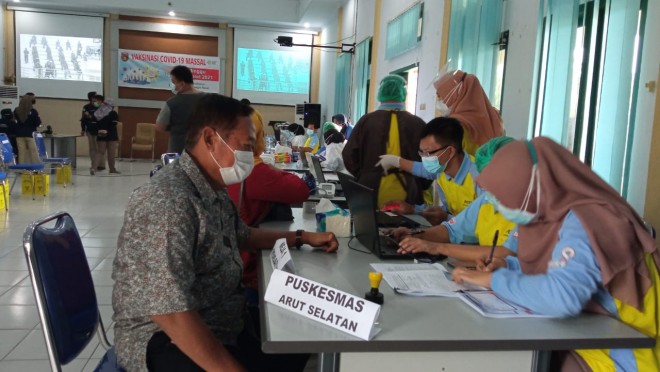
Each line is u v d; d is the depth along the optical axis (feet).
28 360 7.43
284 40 31.78
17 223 15.99
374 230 5.57
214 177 4.44
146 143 38.37
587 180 4.04
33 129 26.73
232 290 4.64
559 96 9.39
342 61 31.91
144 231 3.68
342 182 6.83
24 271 11.30
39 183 21.08
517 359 3.62
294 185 7.32
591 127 8.59
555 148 4.08
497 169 4.10
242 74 40.01
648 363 3.83
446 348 3.40
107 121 29.35
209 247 4.16
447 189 7.66
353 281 4.66
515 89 11.65
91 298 4.65
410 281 4.65
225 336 4.53
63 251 4.32
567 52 9.21
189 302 3.66
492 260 4.80
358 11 29.14
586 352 4.03
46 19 36.91
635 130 7.63
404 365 3.48
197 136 4.32
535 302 3.84
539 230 4.24
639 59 7.55
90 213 18.02
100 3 36.01
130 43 38.60
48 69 37.27
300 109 34.45
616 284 3.88
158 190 3.85
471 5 13.78
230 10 37.63
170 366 3.92
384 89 10.01
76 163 32.14
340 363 3.41
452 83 8.96
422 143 7.33
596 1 8.43
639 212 7.46
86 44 37.65
